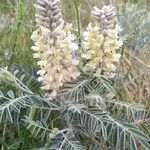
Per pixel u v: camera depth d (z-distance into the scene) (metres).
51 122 0.22
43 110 0.22
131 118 0.23
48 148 0.20
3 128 0.23
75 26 0.32
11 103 0.21
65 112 0.21
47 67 0.21
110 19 0.21
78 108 0.20
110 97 0.22
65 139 0.20
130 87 0.27
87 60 0.22
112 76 0.22
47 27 0.20
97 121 0.20
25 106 0.21
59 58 0.20
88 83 0.22
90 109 0.21
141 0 0.35
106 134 0.20
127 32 0.30
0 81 0.24
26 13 0.32
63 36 0.20
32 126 0.21
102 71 0.22
